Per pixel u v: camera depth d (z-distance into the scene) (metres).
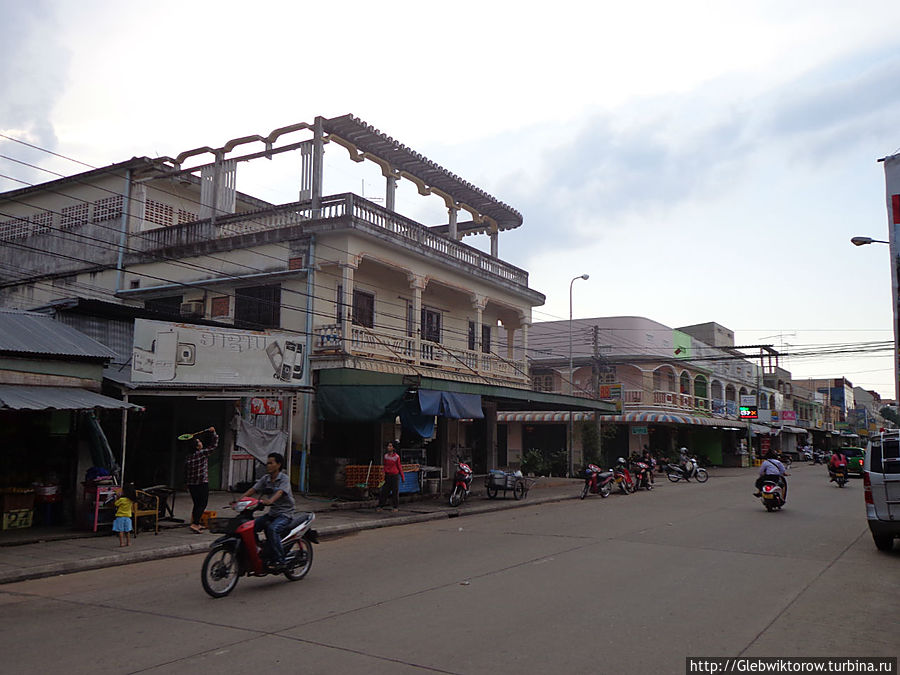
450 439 26.28
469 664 5.44
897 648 5.93
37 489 12.97
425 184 25.06
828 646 5.97
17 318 13.60
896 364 14.74
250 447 17.62
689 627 6.52
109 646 6.01
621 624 6.61
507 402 26.52
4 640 6.24
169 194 24.98
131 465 16.44
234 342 16.36
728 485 27.78
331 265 20.19
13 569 9.40
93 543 11.52
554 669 5.34
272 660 5.55
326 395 19.27
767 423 56.75
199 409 18.17
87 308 15.72
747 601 7.60
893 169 14.89
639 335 40.16
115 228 23.94
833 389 90.75
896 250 14.82
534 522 15.52
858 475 34.28
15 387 12.05
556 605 7.38
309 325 19.92
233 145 22.41
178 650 5.86
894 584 8.58
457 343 27.11
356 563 10.20
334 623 6.68
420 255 22.48
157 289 22.52
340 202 20.16
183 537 12.29
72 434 13.44
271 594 8.05
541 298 29.53
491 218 28.97
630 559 10.30
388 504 18.30
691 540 12.28
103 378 13.98
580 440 40.12
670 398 41.09
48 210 25.86
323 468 19.11
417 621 6.73
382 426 22.58
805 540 12.29
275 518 8.62
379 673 5.24
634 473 25.91
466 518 16.97
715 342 51.47
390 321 23.48
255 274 21.00
